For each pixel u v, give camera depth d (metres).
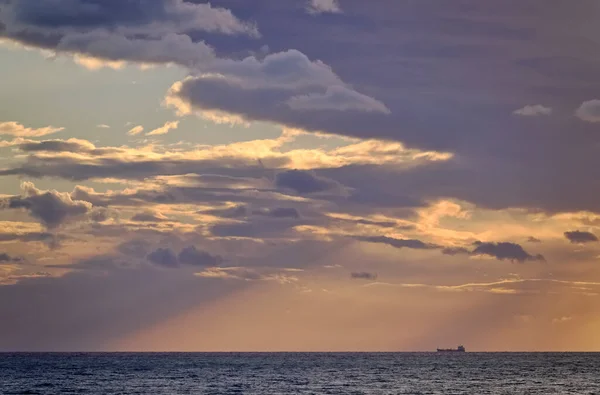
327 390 153.38
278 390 153.50
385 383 175.00
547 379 189.75
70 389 156.50
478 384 170.88
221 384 172.50
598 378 194.12
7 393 146.12
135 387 162.75
